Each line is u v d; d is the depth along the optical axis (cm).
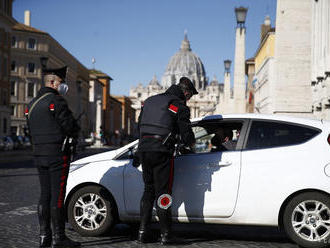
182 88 670
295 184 634
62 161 617
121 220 701
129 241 675
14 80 7100
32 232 737
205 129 689
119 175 700
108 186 702
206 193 661
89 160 728
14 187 1384
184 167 673
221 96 6388
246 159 656
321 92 2491
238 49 2986
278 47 1437
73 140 623
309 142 648
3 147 4656
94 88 11200
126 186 696
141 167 695
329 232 622
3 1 5469
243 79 3012
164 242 648
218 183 658
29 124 628
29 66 7256
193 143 640
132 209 693
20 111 7150
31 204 1034
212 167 663
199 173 666
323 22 2405
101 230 703
